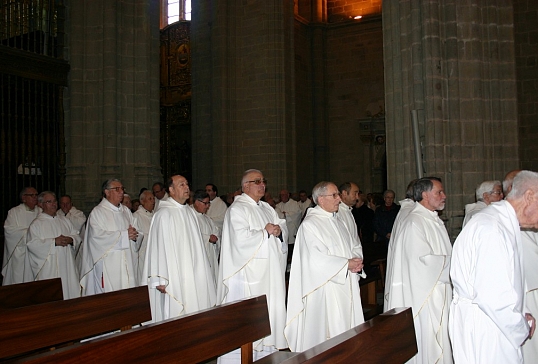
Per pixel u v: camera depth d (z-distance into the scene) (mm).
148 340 3908
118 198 8117
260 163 19203
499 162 9844
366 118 24141
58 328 4836
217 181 19250
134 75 13141
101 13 12906
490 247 3572
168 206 7207
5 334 4414
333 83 25109
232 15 19781
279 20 19453
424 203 6016
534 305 5438
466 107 9828
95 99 12875
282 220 7203
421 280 5723
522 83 15672
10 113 12016
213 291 7379
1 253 11711
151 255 7012
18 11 14320
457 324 3818
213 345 4477
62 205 10219
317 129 24875
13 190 12305
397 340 4098
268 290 6703
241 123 19625
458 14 9938
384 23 11133
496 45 9961
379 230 10836
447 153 9789
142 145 13070
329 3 25594
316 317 5965
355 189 7570
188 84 25391
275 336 6648
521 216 3766
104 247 7777
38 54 12406
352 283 6129
